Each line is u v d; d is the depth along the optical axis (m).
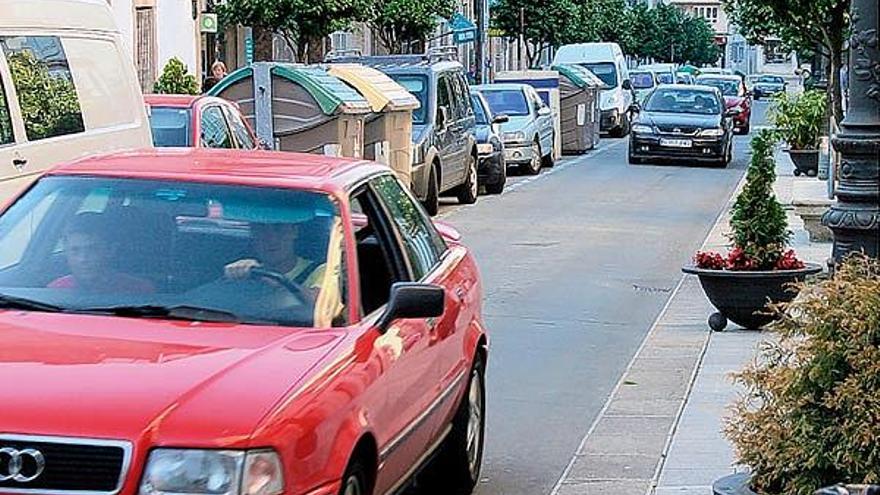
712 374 21.02
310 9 57.94
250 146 31.67
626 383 20.86
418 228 14.70
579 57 94.12
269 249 12.27
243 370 10.33
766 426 11.84
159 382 10.02
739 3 35.88
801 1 34.62
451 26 92.44
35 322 11.34
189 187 12.83
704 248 36.91
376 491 11.57
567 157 72.25
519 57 134.38
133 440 9.41
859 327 11.34
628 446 17.25
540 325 25.75
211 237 12.38
